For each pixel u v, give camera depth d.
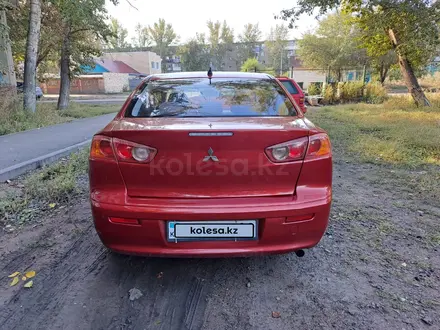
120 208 2.08
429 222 3.32
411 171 5.12
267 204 2.10
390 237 3.02
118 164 2.12
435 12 11.72
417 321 1.99
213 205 2.08
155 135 2.06
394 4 12.12
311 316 2.05
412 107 14.97
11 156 5.88
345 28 29.83
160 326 1.98
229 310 2.11
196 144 2.06
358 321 2.00
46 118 10.96
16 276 2.46
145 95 2.86
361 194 4.13
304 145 2.14
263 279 2.43
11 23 14.77
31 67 11.41
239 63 80.38
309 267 2.57
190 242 2.12
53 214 3.57
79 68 17.00
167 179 2.10
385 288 2.30
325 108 16.27
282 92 2.98
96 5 13.33
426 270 2.50
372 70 28.72
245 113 2.62
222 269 2.57
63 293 2.27
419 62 14.86
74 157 5.88
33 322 2.00
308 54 32.41
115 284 2.37
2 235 3.11
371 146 6.58
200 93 2.86
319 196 2.17
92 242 2.96
